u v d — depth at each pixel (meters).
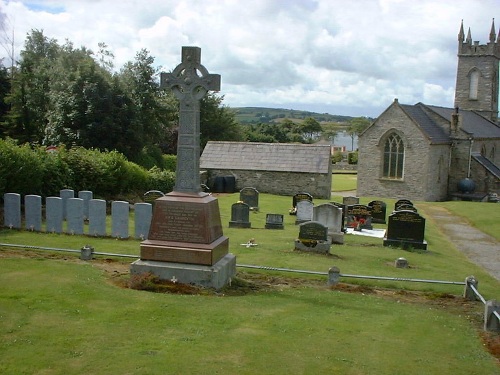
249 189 33.00
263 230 24.97
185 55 13.41
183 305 11.55
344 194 54.31
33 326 9.84
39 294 11.67
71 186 27.25
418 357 9.59
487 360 9.74
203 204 13.22
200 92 13.41
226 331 10.18
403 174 51.16
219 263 13.45
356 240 23.53
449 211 40.72
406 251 21.66
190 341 9.54
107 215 25.72
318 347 9.69
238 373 8.38
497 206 42.84
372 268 17.30
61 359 8.52
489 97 66.12
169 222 13.33
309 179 41.78
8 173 22.70
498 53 67.25
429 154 49.78
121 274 14.00
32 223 20.28
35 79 52.12
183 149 13.48
